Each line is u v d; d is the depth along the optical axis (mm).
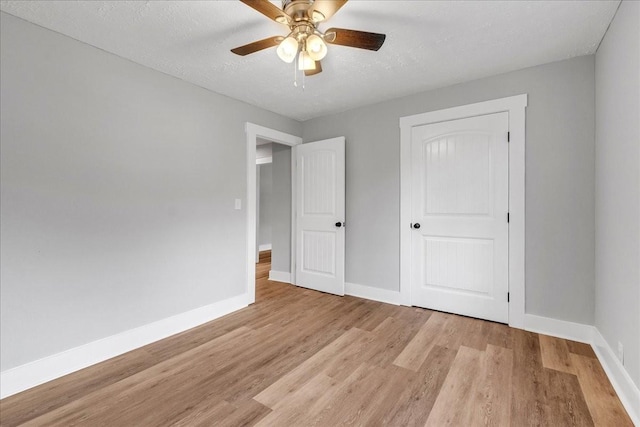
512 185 2596
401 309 3086
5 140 1756
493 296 2713
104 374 1950
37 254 1867
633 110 1564
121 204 2268
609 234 1944
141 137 2393
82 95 2070
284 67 2482
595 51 2254
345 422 1503
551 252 2451
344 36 1717
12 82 1778
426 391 1744
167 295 2547
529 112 2525
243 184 3238
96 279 2127
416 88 2951
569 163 2377
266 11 1571
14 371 1761
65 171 1985
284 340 2422
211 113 2928
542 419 1512
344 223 3559
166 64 2410
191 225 2740
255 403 1652
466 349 2234
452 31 2004
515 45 2180
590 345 2273
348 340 2406
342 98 3199
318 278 3777
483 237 2748
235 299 3109
